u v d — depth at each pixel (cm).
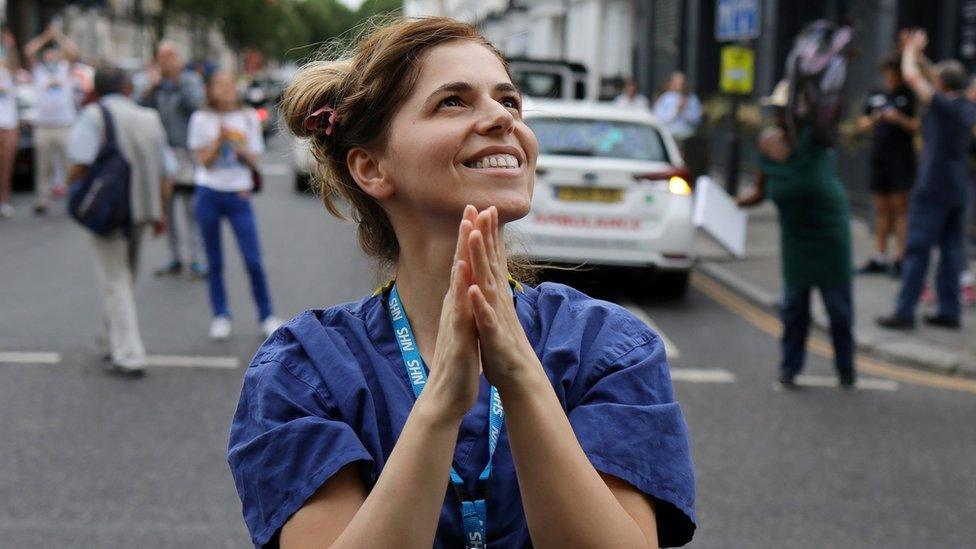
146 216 629
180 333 753
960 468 504
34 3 3675
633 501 125
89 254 1086
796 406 606
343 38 153
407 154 126
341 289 938
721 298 952
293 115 144
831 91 597
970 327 801
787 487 471
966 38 1191
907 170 985
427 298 134
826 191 613
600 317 138
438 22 131
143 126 630
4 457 487
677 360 716
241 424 132
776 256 1142
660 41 2623
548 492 113
